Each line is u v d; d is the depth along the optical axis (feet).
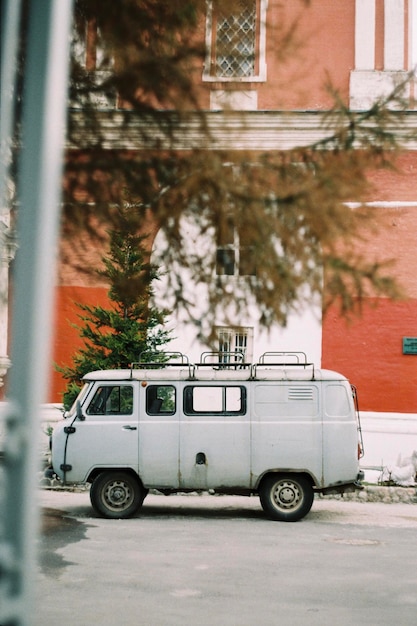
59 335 61.72
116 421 44.04
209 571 29.73
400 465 56.75
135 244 24.00
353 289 22.75
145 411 44.16
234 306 23.76
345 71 63.41
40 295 7.29
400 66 63.31
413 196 60.95
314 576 29.22
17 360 7.23
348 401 44.11
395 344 61.00
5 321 55.47
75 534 37.22
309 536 38.19
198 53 22.40
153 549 33.88
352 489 43.86
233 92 23.02
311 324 61.72
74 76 22.38
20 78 19.01
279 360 61.57
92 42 22.52
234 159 22.85
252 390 44.27
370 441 59.93
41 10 7.52
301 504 43.29
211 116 22.84
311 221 22.59
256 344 62.03
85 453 43.75
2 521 7.00
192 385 44.37
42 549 33.22
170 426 43.98
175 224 23.62
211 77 22.93
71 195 23.08
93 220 23.30
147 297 24.59
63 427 44.06
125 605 24.31
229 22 23.04
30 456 7.10
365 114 22.85
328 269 22.65
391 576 29.45
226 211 22.91
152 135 22.85
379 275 22.59
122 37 22.17
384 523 42.93
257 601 25.25
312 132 52.44
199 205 23.16
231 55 23.02
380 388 60.80
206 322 24.13
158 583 27.53
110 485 43.37
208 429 43.98
